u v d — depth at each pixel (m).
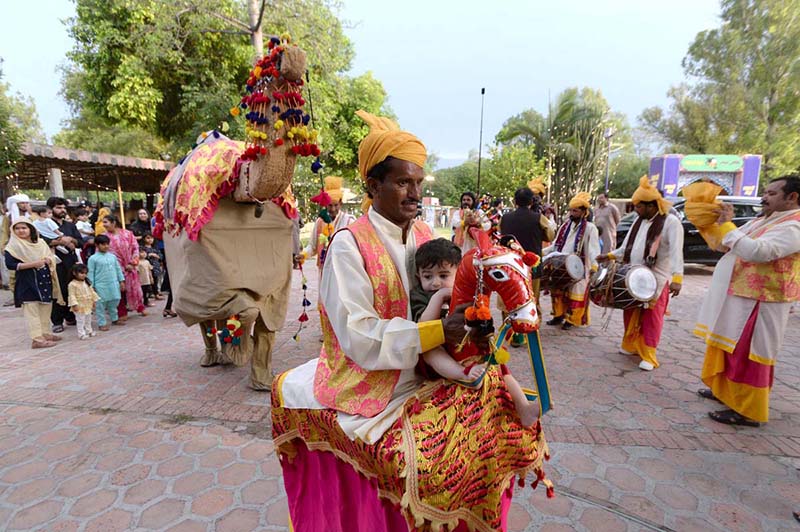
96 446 3.37
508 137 21.73
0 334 6.90
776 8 23.52
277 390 2.00
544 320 7.00
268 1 11.29
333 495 1.93
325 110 13.65
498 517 1.70
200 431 3.57
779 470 2.99
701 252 10.97
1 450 3.33
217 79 13.70
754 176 21.36
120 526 2.52
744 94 24.70
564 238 6.49
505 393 1.76
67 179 16.31
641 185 4.77
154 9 11.52
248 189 2.95
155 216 4.15
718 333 3.66
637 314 4.96
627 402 4.03
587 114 20.59
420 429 1.47
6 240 8.28
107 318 7.48
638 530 2.44
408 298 1.59
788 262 3.30
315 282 10.27
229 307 3.55
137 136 25.92
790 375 4.79
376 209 1.64
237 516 2.59
